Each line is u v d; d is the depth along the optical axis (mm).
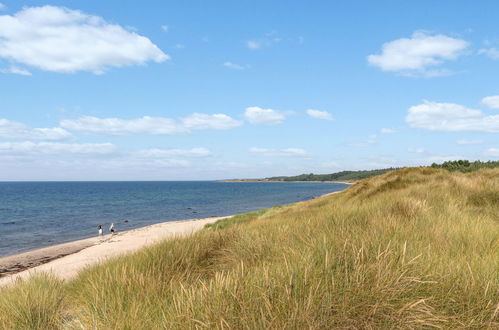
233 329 2627
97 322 3305
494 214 8562
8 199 109812
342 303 2758
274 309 2777
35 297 4578
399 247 3846
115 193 152625
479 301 2883
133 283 4691
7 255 26266
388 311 2707
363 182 22062
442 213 7578
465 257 3973
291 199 97125
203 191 169000
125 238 30422
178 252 6016
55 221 50688
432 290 2984
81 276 6410
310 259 3619
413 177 17734
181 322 2850
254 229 8172
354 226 5695
